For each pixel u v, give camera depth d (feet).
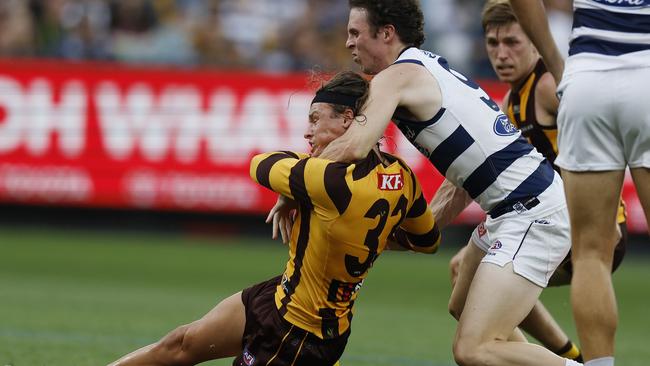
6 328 83.61
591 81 49.21
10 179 155.53
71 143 155.12
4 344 75.25
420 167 143.74
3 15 170.91
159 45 172.04
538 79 64.90
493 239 53.62
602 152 49.55
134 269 129.80
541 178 53.31
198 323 51.67
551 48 59.26
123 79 154.92
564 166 50.52
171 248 149.59
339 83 50.60
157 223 165.07
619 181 49.90
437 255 153.48
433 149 52.80
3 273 124.57
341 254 49.03
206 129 153.28
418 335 88.58
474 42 167.53
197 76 153.79
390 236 54.03
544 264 52.42
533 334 63.31
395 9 52.75
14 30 169.68
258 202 152.35
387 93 50.52
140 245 151.84
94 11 172.04
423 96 51.47
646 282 133.39
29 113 155.43
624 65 48.75
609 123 49.19
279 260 139.95
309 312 49.65
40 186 155.33
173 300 105.50
